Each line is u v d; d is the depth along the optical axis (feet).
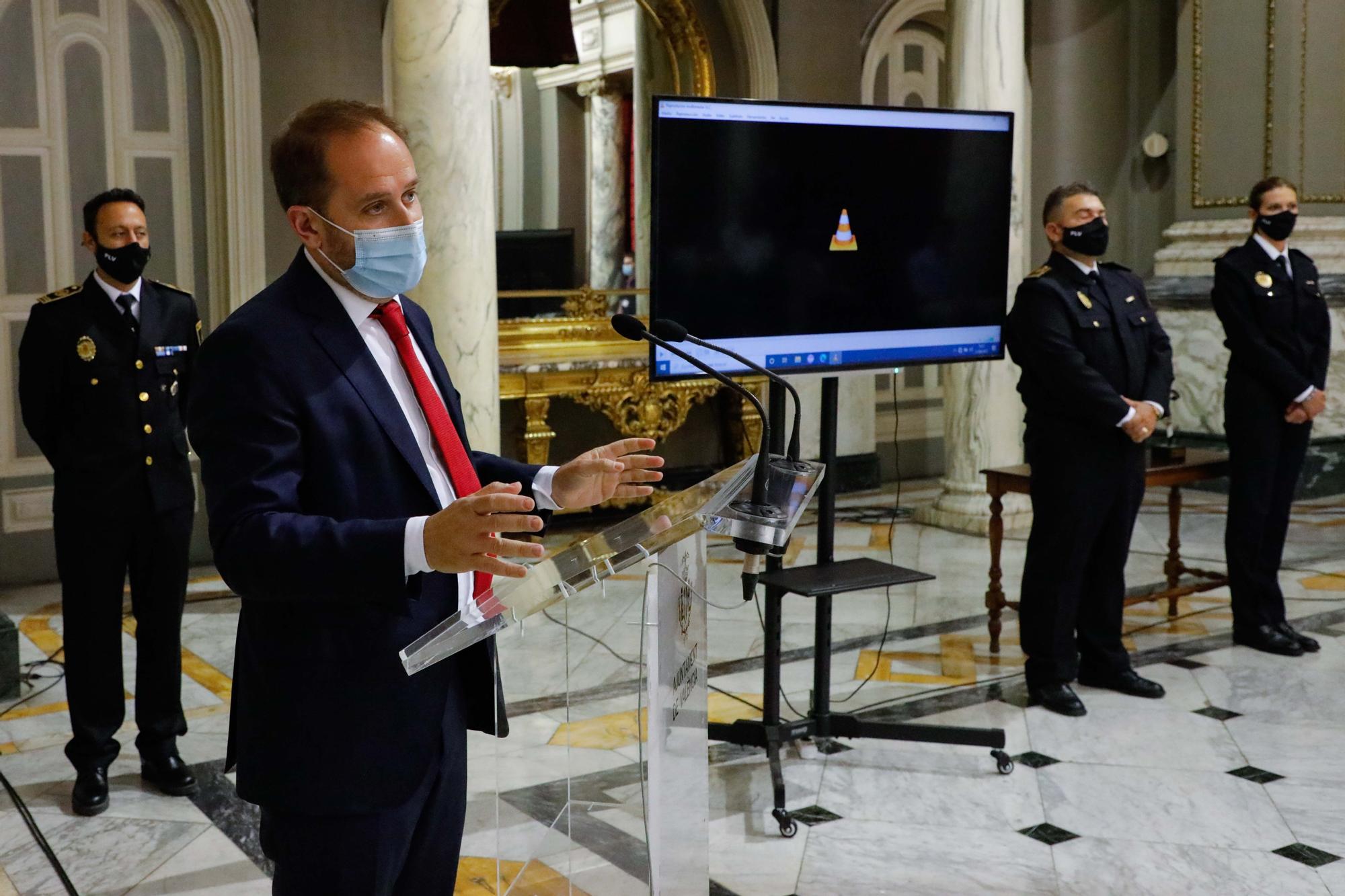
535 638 15.37
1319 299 16.05
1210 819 10.99
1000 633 16.96
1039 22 27.78
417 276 5.58
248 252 21.13
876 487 28.40
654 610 5.64
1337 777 11.91
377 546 4.80
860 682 15.02
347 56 21.79
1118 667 14.48
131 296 11.84
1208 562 20.63
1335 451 25.93
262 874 10.24
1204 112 27.22
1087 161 28.48
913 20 28.30
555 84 24.95
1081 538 13.83
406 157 5.57
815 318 11.87
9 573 20.16
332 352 5.41
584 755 6.02
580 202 25.52
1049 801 11.47
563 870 6.02
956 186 12.53
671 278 11.08
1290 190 15.70
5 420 20.02
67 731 13.73
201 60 21.04
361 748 5.25
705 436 27.35
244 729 5.38
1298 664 15.44
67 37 20.16
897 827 10.91
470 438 16.56
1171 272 27.73
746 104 11.23
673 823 6.10
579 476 6.01
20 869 10.36
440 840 5.62
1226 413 16.10
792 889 9.77
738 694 14.61
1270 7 26.05
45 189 20.17
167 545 11.82
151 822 11.30
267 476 5.08
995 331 13.09
